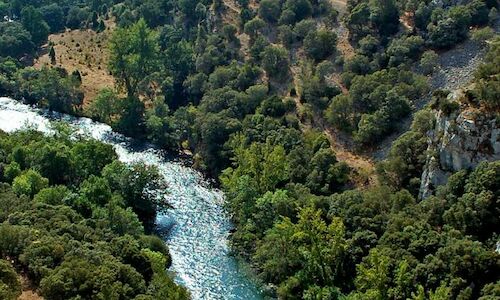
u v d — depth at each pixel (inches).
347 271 3767.2
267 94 5821.9
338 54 5876.0
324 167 4566.9
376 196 4035.4
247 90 5767.7
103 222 4023.1
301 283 3804.1
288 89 5861.2
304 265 3885.3
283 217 3934.5
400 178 4293.8
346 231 3905.0
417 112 4613.7
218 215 4813.0
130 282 3380.9
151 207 4741.6
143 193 4776.1
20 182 4313.5
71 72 7283.5
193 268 4133.9
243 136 5196.9
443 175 3939.5
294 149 4849.9
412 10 5738.2
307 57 6077.8
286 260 3949.3
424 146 4254.4
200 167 5536.4
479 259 3250.5
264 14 6727.4
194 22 7421.3
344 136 5113.2
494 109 3752.5
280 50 6048.2
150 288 3479.3
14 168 4603.8
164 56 6820.9
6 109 6604.3
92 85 7062.0
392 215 3836.1
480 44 5059.1
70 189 4539.9
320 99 5462.6
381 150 4798.2
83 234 3750.0
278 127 5177.2
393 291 3329.2
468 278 3230.8
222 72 6102.4
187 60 6737.2
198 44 6776.6
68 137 5442.9
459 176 3740.2
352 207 3969.0
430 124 4252.0
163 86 6560.0
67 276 3174.2
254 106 5674.2
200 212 4845.0
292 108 5551.2
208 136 5467.5
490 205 3494.1
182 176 5418.3
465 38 5211.6
